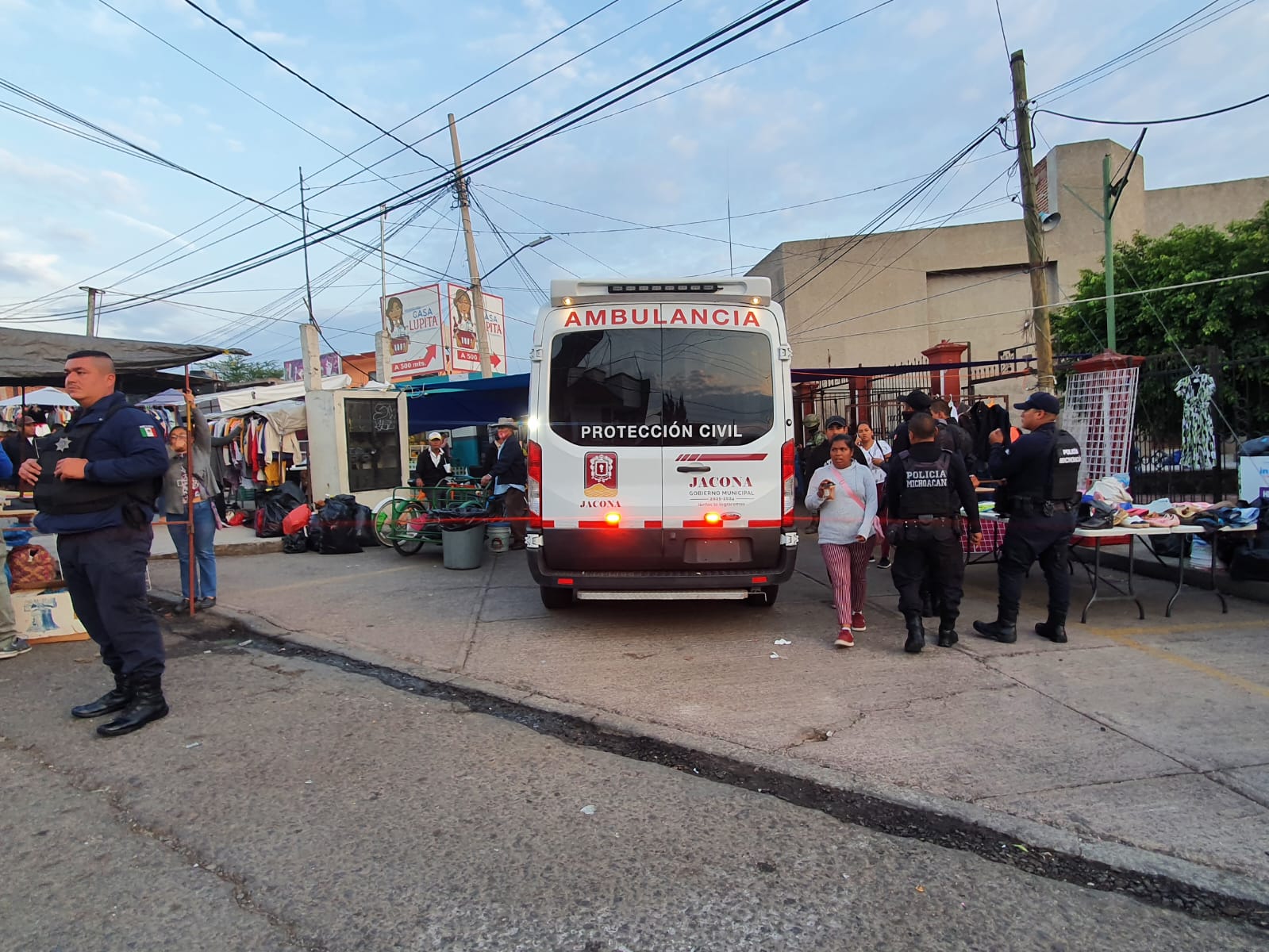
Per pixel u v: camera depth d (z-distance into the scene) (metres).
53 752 3.82
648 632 5.91
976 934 2.44
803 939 2.41
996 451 5.89
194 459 6.83
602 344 5.59
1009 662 5.03
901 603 5.31
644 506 5.51
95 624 4.27
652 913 2.54
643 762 3.74
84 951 2.34
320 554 9.89
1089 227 26.06
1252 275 14.67
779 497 5.57
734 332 5.61
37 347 7.28
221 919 2.50
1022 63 10.65
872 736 3.90
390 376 14.50
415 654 5.39
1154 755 3.65
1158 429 10.44
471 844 2.96
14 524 6.15
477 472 12.00
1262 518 6.46
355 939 2.40
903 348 26.77
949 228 26.61
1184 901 2.63
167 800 3.32
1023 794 3.30
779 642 5.61
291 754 3.80
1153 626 5.80
